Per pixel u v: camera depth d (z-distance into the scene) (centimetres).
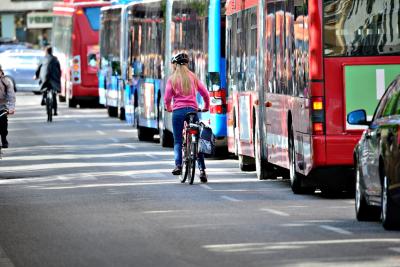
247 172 4706
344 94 3497
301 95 3609
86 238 2745
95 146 6331
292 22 3747
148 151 5931
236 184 4144
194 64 5594
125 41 7738
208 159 5450
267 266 2238
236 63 4878
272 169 4338
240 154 4766
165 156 5581
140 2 7012
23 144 6556
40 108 10456
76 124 8338
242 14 4741
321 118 3488
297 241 2591
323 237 2652
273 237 2670
